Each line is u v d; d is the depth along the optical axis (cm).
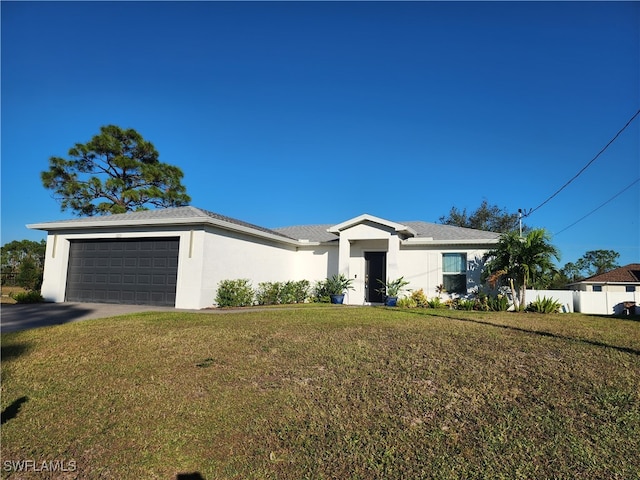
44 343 707
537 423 380
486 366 545
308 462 327
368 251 1795
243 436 372
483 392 455
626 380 482
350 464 323
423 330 816
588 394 442
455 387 471
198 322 927
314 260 1911
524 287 1470
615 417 387
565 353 608
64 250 1520
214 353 630
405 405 427
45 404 445
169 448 354
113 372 545
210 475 313
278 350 643
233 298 1384
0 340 732
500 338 726
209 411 423
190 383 501
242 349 652
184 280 1321
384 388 473
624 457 321
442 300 1647
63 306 1312
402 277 1611
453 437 360
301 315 1080
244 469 320
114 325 877
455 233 1836
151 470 321
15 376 534
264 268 1672
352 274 1794
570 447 337
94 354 631
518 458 324
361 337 739
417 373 520
